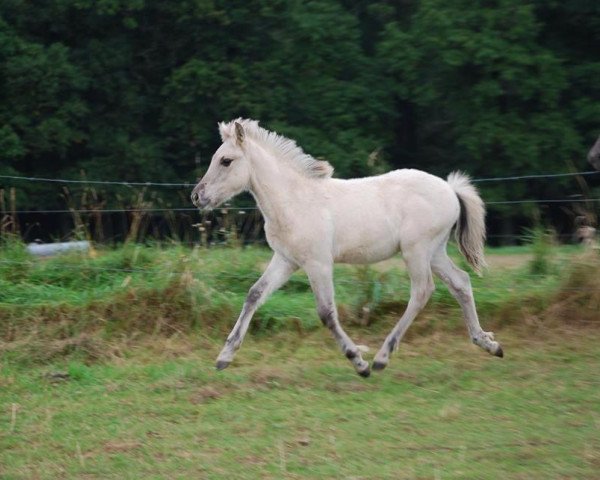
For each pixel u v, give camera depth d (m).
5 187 21.22
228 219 12.97
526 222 21.69
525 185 20.94
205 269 11.28
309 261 8.59
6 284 10.95
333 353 9.70
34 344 9.77
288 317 10.39
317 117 22.53
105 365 9.40
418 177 8.91
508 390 8.28
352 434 7.21
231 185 8.55
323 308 8.62
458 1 21.16
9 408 8.11
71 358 9.56
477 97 20.77
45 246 12.50
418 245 8.79
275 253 8.86
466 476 6.25
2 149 20.91
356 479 6.26
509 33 20.58
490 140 20.69
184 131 22.31
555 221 21.45
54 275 11.42
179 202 22.03
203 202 8.57
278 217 8.56
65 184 21.88
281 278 8.82
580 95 21.97
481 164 21.88
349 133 22.08
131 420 7.71
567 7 22.12
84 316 10.24
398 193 8.82
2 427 7.61
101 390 8.55
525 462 6.51
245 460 6.71
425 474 6.32
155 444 7.11
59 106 22.20
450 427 7.32
